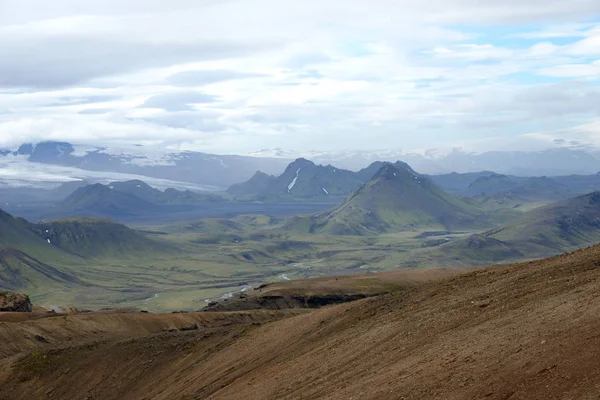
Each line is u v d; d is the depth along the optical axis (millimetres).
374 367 46844
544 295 43875
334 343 59719
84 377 88062
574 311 36781
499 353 35531
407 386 37875
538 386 30156
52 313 142375
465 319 46844
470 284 58594
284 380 56156
